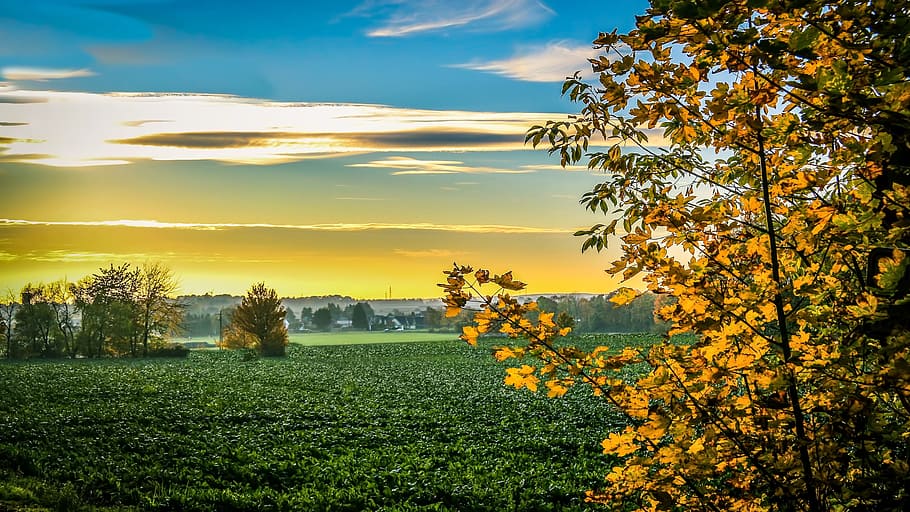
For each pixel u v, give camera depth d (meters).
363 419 32.06
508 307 3.33
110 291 95.75
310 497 17.81
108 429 28.36
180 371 65.81
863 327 2.90
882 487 2.92
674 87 3.19
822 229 3.16
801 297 3.34
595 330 121.25
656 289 3.34
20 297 93.25
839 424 3.00
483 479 19.64
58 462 21.67
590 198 4.08
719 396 3.18
